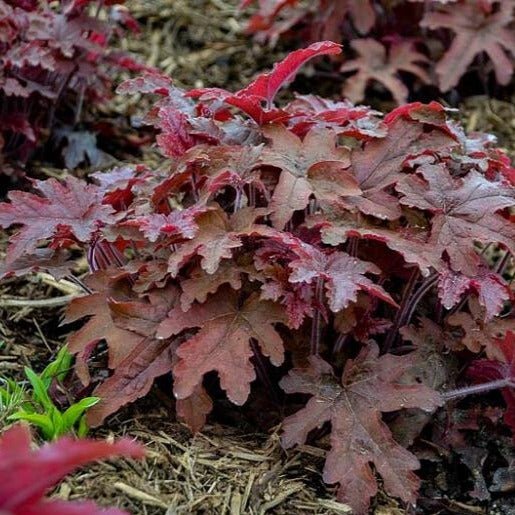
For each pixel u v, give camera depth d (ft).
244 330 4.36
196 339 4.35
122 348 4.42
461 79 6.12
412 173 4.69
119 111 5.86
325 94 6.08
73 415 4.34
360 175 4.58
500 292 4.36
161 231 4.37
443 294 4.35
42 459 3.46
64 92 5.53
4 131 5.45
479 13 5.84
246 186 4.62
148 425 4.46
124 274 4.50
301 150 4.51
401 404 4.33
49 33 5.31
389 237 4.41
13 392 4.51
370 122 4.74
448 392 4.46
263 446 4.46
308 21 6.18
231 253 4.34
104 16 6.32
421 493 4.51
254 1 6.46
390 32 6.13
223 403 4.61
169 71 6.12
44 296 4.99
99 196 4.60
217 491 4.29
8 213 4.46
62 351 4.59
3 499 3.51
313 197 4.61
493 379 4.52
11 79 5.17
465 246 4.39
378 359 4.44
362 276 4.30
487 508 4.49
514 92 6.07
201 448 4.40
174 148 4.56
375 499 4.39
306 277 4.24
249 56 6.24
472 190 4.47
